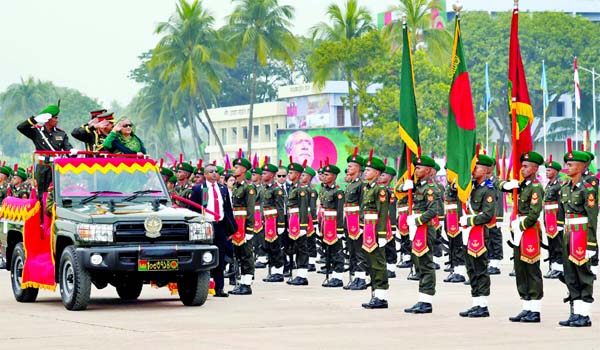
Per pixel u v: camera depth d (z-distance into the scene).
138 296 30.56
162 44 126.62
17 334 22.75
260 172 38.62
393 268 37.66
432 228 26.47
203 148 183.88
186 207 32.88
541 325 23.91
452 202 35.47
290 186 40.81
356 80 110.38
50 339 21.94
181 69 126.12
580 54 151.12
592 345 20.80
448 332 22.77
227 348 20.47
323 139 110.75
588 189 23.59
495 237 38.44
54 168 28.72
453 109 27.28
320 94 148.62
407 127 28.02
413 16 111.62
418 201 26.47
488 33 149.12
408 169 27.92
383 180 35.72
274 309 27.59
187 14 125.50
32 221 29.05
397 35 113.31
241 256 32.19
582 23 150.62
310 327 23.75
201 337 22.09
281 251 37.25
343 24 113.50
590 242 23.53
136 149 30.30
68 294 27.27
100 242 26.56
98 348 20.64
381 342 21.28
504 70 146.62
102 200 28.48
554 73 149.12
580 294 23.77
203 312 26.92
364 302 29.41
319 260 43.38
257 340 21.62
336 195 34.84
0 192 44.91
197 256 27.16
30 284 29.03
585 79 149.88
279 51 127.38
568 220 23.86
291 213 36.16
